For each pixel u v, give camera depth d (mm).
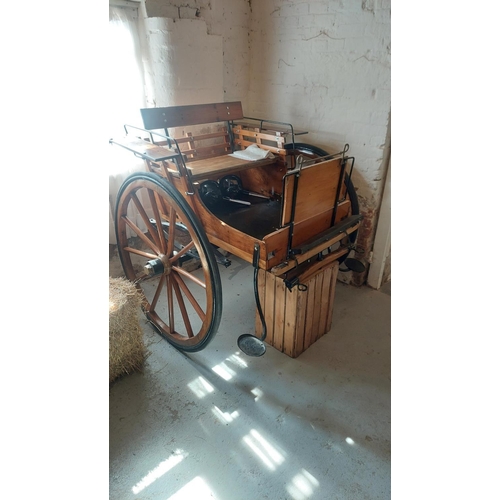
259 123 3111
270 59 2844
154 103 2600
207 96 2768
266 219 2281
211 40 2641
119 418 1733
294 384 1939
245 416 1748
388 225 2611
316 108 2670
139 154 1809
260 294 2145
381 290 2842
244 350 2023
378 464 1530
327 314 2262
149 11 2326
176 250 2574
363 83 2361
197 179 1989
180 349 2150
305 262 2062
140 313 2496
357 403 1827
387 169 2494
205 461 1539
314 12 2447
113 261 2795
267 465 1522
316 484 1449
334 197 1924
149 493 1415
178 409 1786
